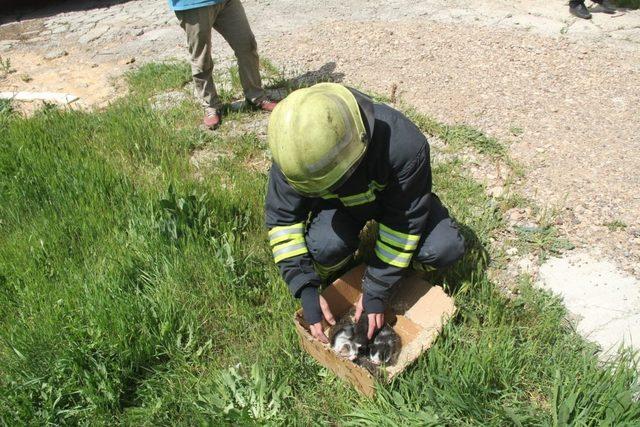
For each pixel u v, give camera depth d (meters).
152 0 8.51
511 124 4.56
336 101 2.25
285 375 2.84
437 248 2.93
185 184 4.06
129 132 4.91
